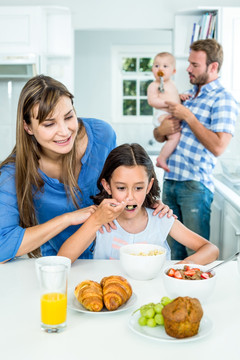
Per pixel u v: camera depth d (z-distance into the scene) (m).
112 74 6.04
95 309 1.02
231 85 3.64
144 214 1.63
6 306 1.09
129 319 0.97
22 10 3.77
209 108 2.97
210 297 1.16
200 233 3.04
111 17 4.10
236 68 3.63
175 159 3.12
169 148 3.17
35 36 3.78
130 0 4.08
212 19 3.78
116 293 1.04
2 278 1.29
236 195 2.98
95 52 5.96
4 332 0.95
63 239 1.75
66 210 1.68
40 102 1.37
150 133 6.02
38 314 1.04
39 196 1.62
